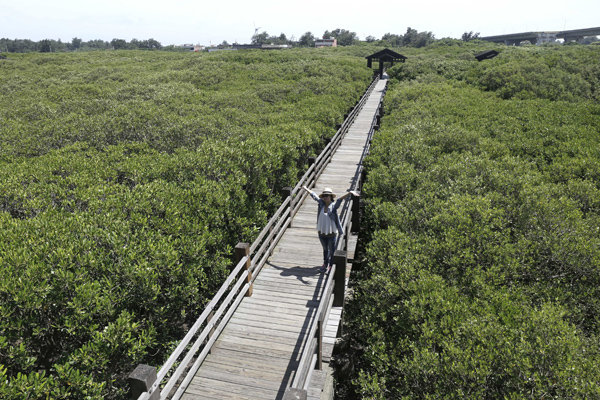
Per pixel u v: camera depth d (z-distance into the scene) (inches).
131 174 465.1
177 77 1432.1
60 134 663.8
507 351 223.8
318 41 5585.6
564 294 293.1
